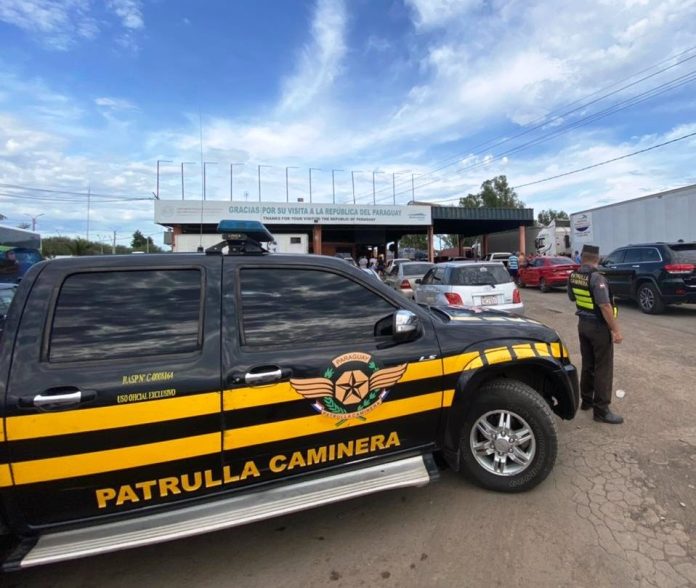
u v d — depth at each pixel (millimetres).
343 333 2660
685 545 2492
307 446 2510
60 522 2107
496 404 3027
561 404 3373
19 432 1975
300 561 2480
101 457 2102
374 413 2654
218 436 2297
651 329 8711
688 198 14055
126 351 2230
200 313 2396
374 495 3129
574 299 4453
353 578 2330
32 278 2217
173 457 2227
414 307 2918
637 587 2197
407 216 28750
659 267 10227
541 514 2820
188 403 2229
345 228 32688
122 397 2117
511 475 3041
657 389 5117
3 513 2027
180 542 2691
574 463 3451
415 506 2971
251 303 2510
